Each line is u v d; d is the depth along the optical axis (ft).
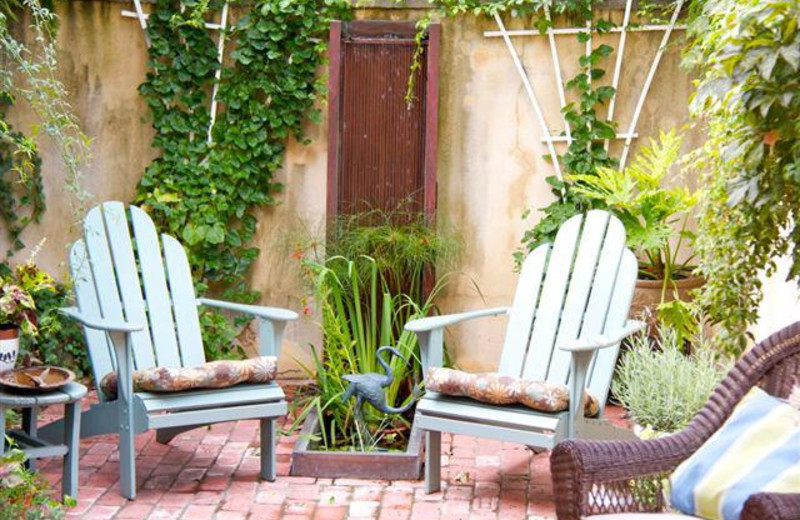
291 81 20.38
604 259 15.97
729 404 10.93
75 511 14.42
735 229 14.17
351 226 19.58
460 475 15.92
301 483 15.67
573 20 20.26
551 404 14.12
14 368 14.87
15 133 19.81
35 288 15.83
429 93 19.39
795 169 11.28
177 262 17.07
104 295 16.22
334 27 19.49
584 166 20.25
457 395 14.84
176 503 14.82
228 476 15.92
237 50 20.33
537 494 15.31
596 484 10.35
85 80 20.31
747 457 10.23
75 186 16.49
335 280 18.51
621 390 16.97
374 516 14.44
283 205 20.88
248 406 15.17
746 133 11.98
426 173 19.43
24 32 19.93
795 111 11.10
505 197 20.58
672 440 10.71
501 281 20.70
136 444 17.21
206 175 20.51
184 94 20.40
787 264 17.21
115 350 14.74
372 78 19.75
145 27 20.21
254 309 16.31
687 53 18.74
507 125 20.52
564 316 16.10
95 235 16.46
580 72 20.38
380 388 16.65
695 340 18.86
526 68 20.42
